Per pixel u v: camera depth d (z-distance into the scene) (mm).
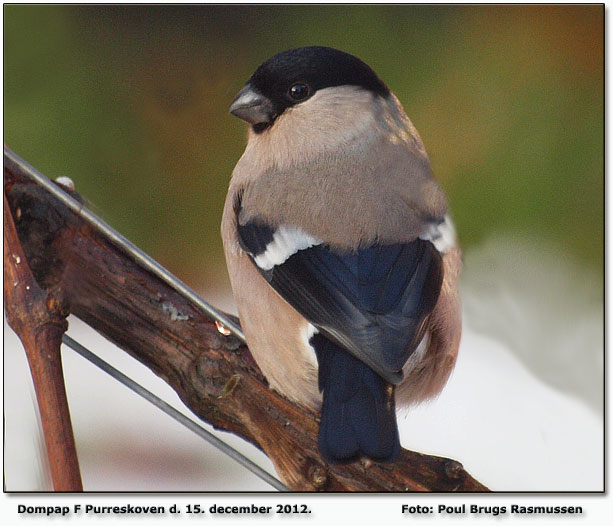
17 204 4977
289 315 5441
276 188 5914
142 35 9234
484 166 8828
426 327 5547
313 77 6297
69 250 5023
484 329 8898
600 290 8727
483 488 5320
